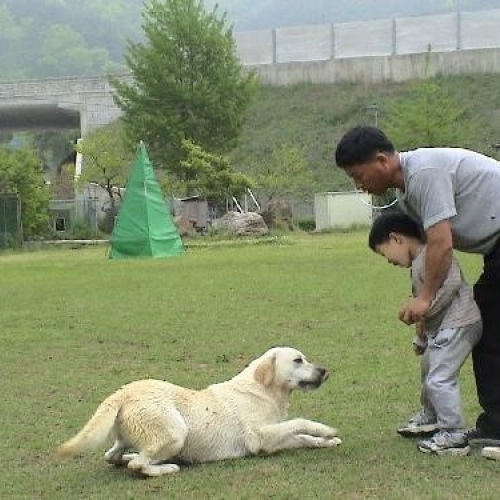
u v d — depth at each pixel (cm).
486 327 559
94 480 532
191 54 4438
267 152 5103
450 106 4466
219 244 3116
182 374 851
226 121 4488
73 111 5784
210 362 909
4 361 947
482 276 561
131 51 4678
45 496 507
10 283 1867
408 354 896
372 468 525
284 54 5825
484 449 539
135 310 1316
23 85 5684
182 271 1978
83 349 1011
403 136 4412
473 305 558
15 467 568
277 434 562
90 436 514
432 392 557
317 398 718
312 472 523
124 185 4650
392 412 670
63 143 8994
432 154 539
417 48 5588
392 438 595
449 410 552
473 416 652
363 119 5209
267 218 4166
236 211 4172
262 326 1120
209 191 4184
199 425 547
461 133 4478
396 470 520
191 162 4169
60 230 4556
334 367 844
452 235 544
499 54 5341
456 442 549
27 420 686
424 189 532
